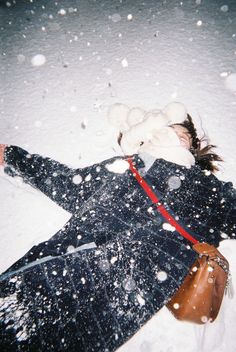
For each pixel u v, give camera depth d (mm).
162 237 1302
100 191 1409
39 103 2846
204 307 1311
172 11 4098
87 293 1195
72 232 1375
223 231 1358
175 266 1262
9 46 3494
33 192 1885
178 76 3137
